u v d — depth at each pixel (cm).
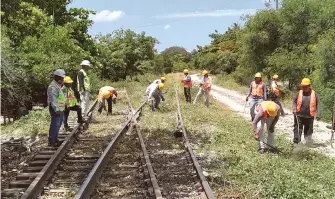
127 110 2084
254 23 3447
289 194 704
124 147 1157
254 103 1336
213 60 7088
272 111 1047
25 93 2075
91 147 1168
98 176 830
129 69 4988
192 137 1318
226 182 814
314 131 1536
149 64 5259
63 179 849
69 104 1398
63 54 2375
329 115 1877
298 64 2922
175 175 868
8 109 2003
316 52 2248
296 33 3197
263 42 3400
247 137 1295
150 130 1468
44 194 756
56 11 2927
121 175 870
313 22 3045
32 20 2223
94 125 1593
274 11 3422
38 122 1566
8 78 1695
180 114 1794
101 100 1888
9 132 1479
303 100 1149
